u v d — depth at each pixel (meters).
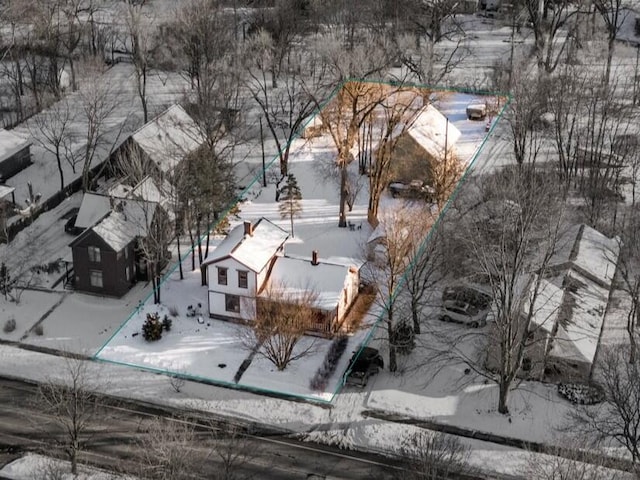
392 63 115.94
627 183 94.69
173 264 84.81
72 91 117.06
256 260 75.31
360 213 90.31
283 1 125.56
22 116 110.25
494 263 65.81
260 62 115.44
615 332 74.50
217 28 118.31
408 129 90.81
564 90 101.31
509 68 114.12
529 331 68.19
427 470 56.59
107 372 72.06
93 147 97.62
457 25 128.50
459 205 83.69
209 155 87.75
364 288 79.44
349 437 65.94
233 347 74.38
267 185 95.81
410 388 70.00
